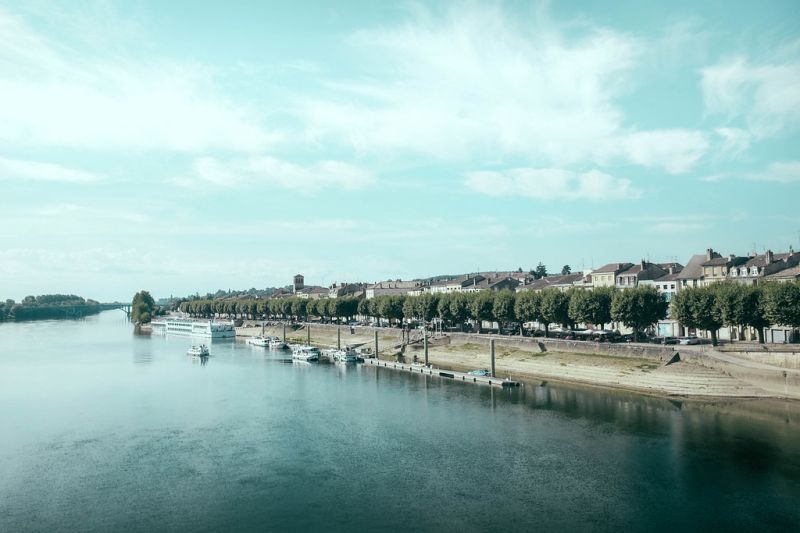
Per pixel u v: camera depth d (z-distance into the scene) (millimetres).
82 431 106750
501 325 193750
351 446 94312
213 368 185875
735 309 124688
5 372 180250
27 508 72562
